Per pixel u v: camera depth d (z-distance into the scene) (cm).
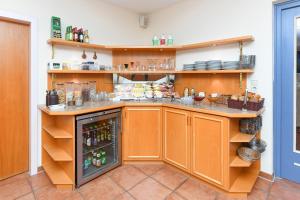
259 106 217
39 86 258
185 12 321
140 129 278
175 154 261
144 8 356
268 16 233
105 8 329
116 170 269
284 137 242
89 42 305
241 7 256
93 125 270
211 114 219
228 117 205
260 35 240
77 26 293
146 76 338
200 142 231
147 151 279
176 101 287
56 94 246
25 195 213
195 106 246
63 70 259
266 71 238
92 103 272
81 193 218
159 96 314
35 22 247
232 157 216
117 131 276
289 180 240
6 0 224
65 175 238
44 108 237
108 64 341
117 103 272
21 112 253
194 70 283
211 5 288
